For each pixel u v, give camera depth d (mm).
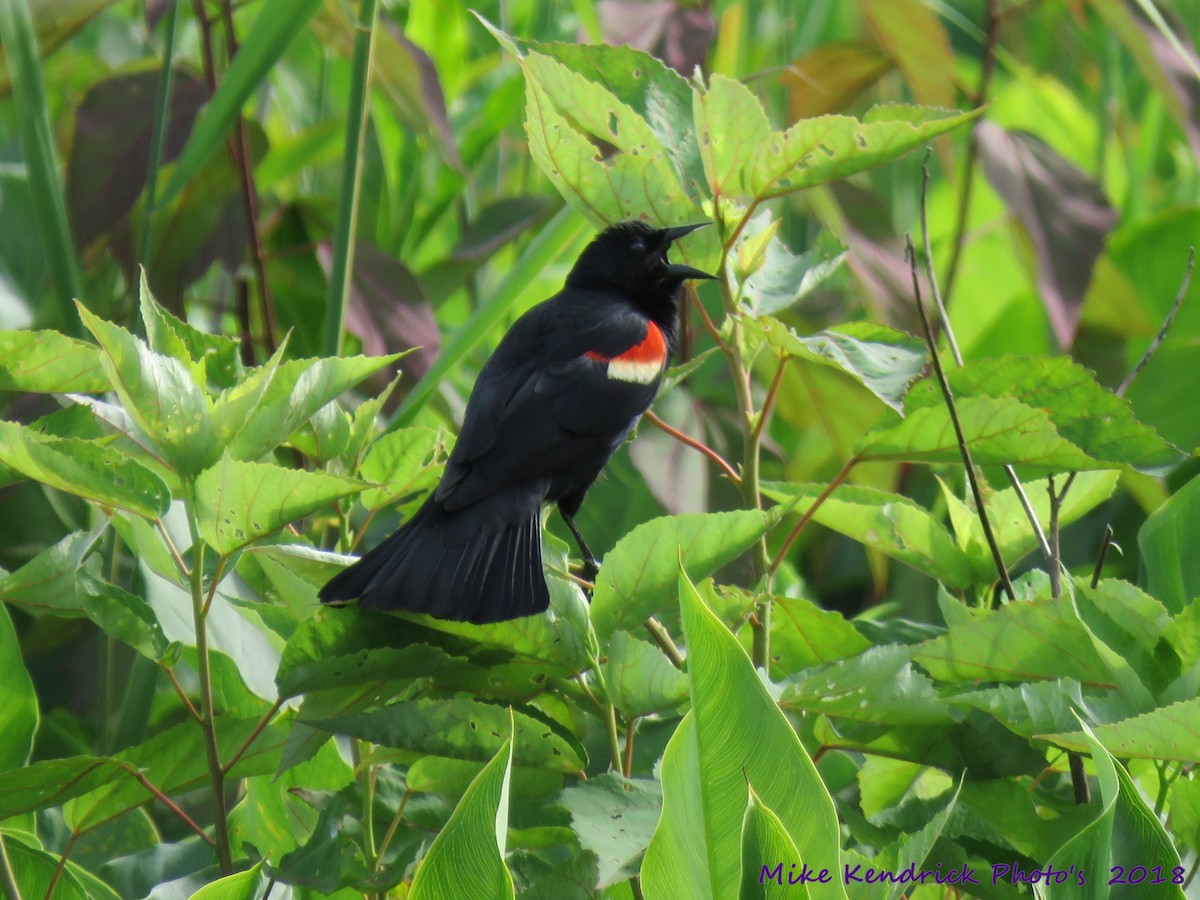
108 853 6262
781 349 5156
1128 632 4648
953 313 13188
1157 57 10500
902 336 5215
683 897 3498
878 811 5484
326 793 4871
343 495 4258
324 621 4852
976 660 4750
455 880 3404
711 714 3248
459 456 6387
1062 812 4910
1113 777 3418
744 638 5969
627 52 5770
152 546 4574
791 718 5195
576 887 4020
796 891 3080
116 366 4188
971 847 4812
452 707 4480
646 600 4758
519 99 11297
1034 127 14734
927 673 5027
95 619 4461
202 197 8859
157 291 8883
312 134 10352
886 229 9656
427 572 5012
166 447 4387
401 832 5008
